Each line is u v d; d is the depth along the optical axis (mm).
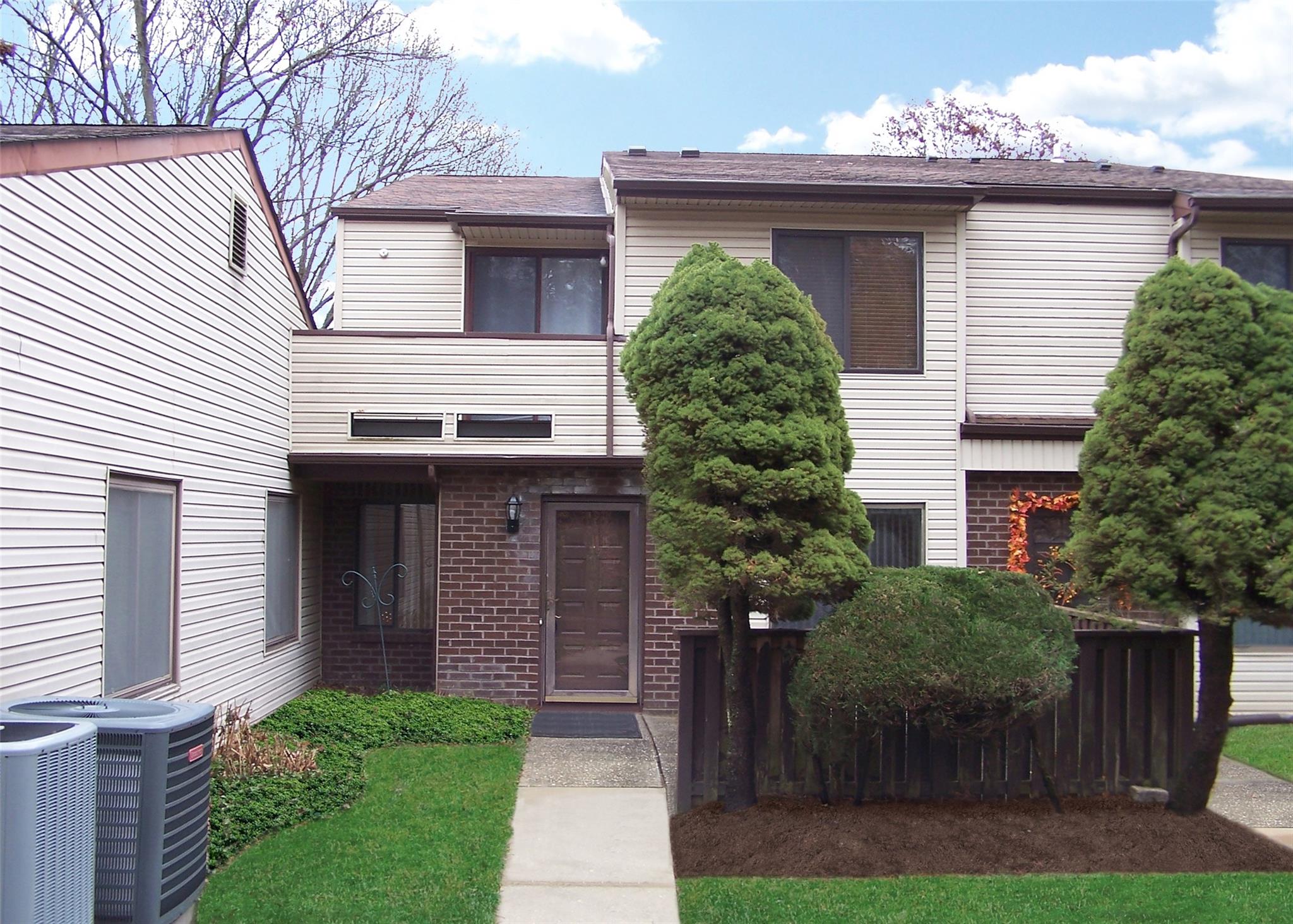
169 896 4277
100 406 5980
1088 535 6711
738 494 6398
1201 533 6109
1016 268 10961
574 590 10664
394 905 5176
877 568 7141
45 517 5355
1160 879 5812
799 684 6641
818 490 6348
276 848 5957
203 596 7734
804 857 6082
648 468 6793
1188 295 6473
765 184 10156
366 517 11750
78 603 5719
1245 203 10562
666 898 5496
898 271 10664
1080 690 7219
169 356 7031
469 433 10281
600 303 12086
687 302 6633
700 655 7164
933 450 10523
